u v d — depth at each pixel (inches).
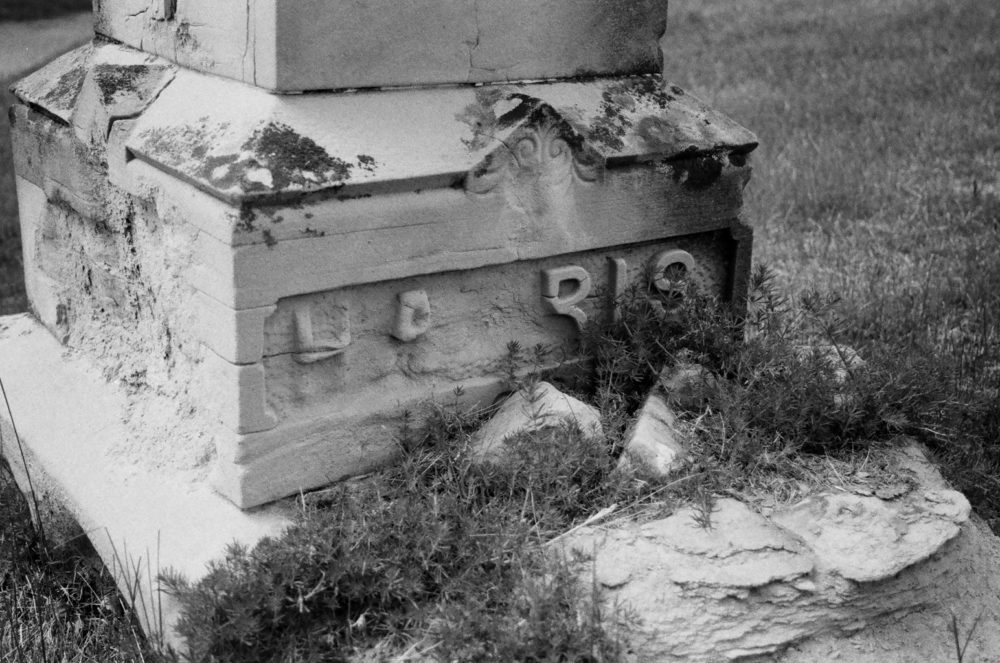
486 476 107.5
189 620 91.0
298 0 99.3
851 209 235.6
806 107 314.2
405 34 107.5
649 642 93.0
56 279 144.5
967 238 207.8
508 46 116.0
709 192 129.3
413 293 110.0
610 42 125.1
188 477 110.7
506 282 118.6
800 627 98.3
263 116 99.8
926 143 269.3
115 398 126.8
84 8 636.1
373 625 95.0
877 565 100.6
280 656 92.5
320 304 104.5
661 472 108.7
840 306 176.7
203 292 103.0
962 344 159.8
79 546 125.5
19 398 136.5
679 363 123.6
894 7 426.9
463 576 95.7
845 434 116.5
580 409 115.3
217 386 104.7
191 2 113.1
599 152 117.1
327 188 98.7
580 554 96.6
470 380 118.7
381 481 110.0
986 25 381.1
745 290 138.3
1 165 332.8
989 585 110.0
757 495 108.7
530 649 87.4
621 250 127.1
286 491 106.9
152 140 109.5
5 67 483.5
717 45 409.1
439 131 108.5
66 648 110.4
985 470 128.6
